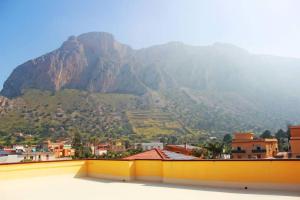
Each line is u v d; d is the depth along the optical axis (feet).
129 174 35.22
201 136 603.26
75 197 26.14
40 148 374.84
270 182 26.68
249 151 197.98
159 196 25.61
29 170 35.81
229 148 233.35
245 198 23.59
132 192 27.76
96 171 39.50
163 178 33.17
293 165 25.82
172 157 46.60
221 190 27.43
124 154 312.29
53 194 27.53
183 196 25.32
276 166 26.55
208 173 30.12
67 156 333.62
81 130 617.62
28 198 25.94
